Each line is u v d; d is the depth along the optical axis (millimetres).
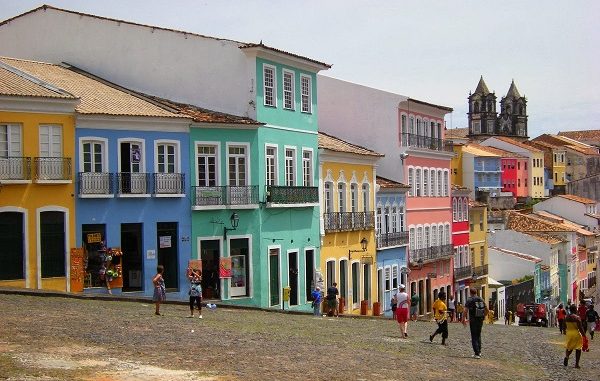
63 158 37719
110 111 39344
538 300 87875
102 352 21844
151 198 40562
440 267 69438
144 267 40219
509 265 86375
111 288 39094
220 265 42906
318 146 51188
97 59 48250
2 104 36281
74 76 45438
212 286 43031
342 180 53969
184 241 41625
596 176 141500
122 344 23469
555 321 87688
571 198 120812
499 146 155125
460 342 35156
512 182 146625
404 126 63531
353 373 22969
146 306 34812
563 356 36156
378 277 58281
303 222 48875
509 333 48344
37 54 49531
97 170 39094
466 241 76688
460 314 66812
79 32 48719
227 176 43656
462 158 119875
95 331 25328
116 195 39406
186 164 41875
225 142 43562
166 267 41312
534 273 86125
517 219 102375
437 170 69875
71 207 38125
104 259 38844
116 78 47750
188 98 46375
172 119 41062
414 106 65000
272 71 46844
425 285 66500
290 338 29469
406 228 63219
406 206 63250
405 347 30984
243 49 45031
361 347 29281
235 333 28750
